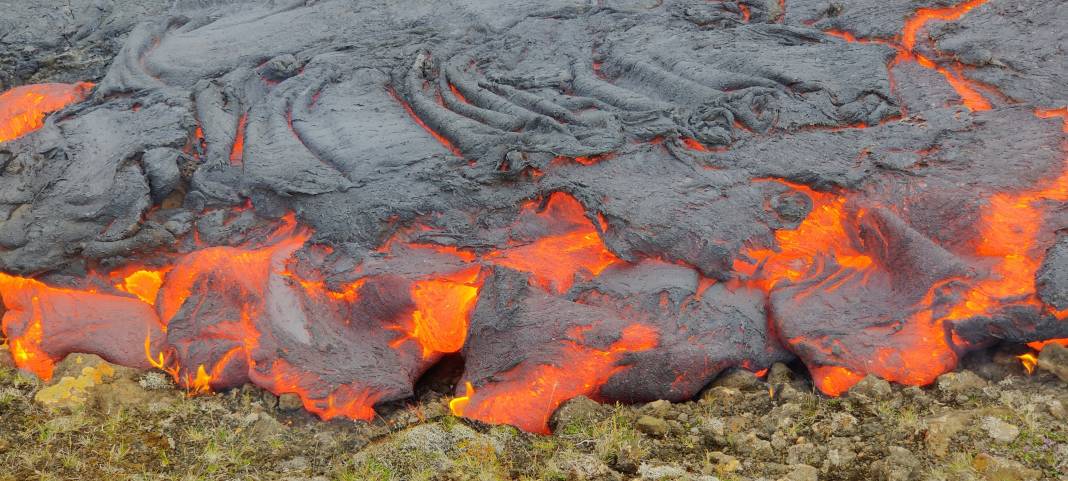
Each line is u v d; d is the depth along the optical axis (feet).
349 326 19.88
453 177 21.56
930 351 17.85
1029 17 25.34
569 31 28.45
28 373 19.62
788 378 18.44
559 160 21.76
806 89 23.52
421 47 27.58
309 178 22.00
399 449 16.83
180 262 20.94
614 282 19.51
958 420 16.10
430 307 19.76
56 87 28.63
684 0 29.99
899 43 25.44
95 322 20.33
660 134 22.26
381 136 23.43
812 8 28.07
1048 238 18.49
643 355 18.03
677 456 16.49
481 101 24.64
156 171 22.52
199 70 27.73
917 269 18.62
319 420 18.35
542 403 17.89
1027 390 17.06
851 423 16.71
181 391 19.06
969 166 20.36
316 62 27.20
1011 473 14.79
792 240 20.11
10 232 21.63
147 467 16.58
